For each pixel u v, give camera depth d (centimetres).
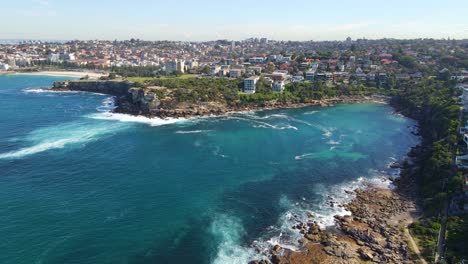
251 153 11681
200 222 7319
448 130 11588
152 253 6291
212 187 8969
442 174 8512
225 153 11631
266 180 9469
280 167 10438
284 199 8381
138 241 6619
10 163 10206
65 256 6119
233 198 8400
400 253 6200
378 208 7969
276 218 7506
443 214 7250
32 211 7519
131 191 8619
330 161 11012
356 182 9438
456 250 5850
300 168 10381
